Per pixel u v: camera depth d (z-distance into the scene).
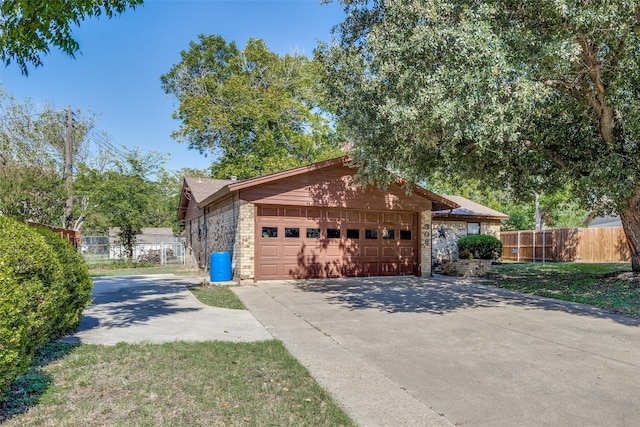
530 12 6.94
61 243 5.62
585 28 6.81
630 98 8.24
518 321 7.00
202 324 6.48
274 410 3.33
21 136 24.14
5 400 3.27
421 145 8.45
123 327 6.13
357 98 8.80
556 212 28.38
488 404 3.57
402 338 5.84
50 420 3.03
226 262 11.78
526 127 9.20
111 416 3.13
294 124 27.95
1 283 3.25
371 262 13.59
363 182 10.91
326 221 12.97
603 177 8.29
